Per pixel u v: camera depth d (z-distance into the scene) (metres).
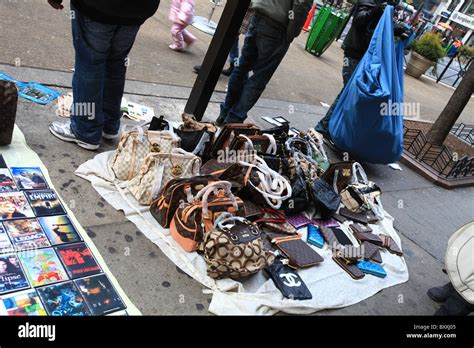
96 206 2.75
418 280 3.47
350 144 4.80
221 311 2.35
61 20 5.38
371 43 4.68
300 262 2.86
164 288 2.38
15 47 4.20
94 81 2.92
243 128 3.59
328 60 9.82
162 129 3.28
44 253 2.27
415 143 6.70
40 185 2.69
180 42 5.95
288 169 3.48
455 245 2.74
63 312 2.03
